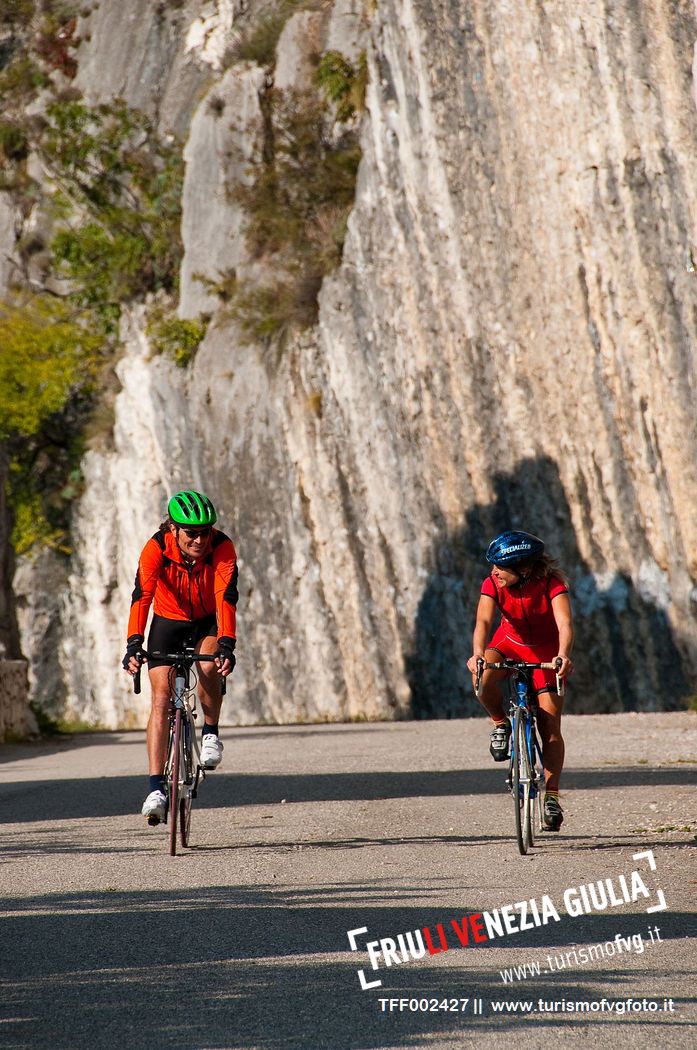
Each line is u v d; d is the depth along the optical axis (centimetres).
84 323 12362
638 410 7044
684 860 1748
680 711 6369
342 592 9012
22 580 11369
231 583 1969
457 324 8306
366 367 9088
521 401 7844
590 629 7181
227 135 11188
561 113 7500
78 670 11156
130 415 11000
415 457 8612
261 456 9756
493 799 2525
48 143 13088
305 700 9050
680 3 7012
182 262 11369
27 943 1326
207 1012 1063
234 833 2144
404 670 8506
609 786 2669
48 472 11719
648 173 7012
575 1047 962
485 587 2011
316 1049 964
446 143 8388
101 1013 1062
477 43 8225
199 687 1992
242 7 14212
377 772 3156
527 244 7781
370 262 9188
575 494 7456
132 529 10912
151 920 1431
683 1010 1057
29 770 3800
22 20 15175
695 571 6756
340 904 1505
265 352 9944
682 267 6819
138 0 14700
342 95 10656
